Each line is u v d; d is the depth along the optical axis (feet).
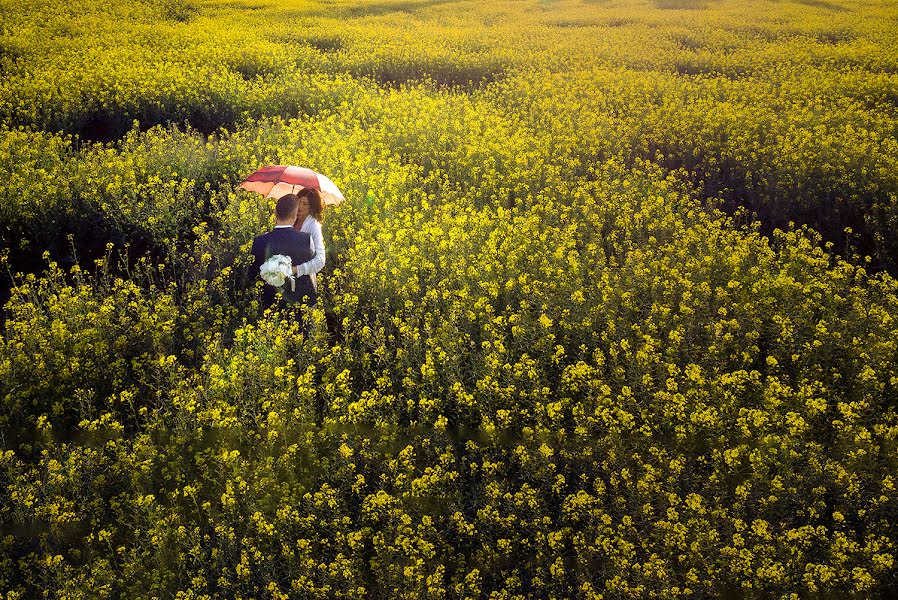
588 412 18.62
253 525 15.47
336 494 16.19
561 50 76.07
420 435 18.34
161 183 31.60
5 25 75.51
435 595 13.66
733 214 32.01
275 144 39.81
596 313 22.16
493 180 34.35
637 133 41.86
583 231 29.73
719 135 40.19
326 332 21.97
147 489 16.47
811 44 76.89
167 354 21.61
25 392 18.51
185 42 74.13
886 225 29.81
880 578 14.05
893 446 16.61
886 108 47.44
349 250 26.71
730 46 79.56
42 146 36.81
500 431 18.22
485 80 65.51
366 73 66.23
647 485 15.53
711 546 14.35
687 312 21.47
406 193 32.19
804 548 14.56
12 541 14.67
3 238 26.84
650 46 81.10
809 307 22.31
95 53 62.75
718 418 17.67
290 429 18.11
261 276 22.33
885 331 20.80
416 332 20.94
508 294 23.95
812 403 17.48
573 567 15.29
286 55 68.64
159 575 14.35
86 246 29.30
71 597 13.10
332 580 14.26
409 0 134.82
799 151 35.53
